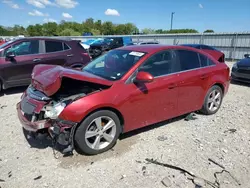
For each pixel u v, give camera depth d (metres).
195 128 4.18
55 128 2.95
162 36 25.84
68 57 7.14
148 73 3.32
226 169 2.96
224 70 4.90
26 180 2.70
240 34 19.34
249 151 3.41
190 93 4.23
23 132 3.93
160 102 3.77
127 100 3.34
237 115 4.90
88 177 2.76
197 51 4.48
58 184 2.64
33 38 6.72
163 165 3.00
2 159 3.12
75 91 3.33
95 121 3.14
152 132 3.98
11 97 6.25
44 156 3.20
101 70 3.86
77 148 3.28
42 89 3.15
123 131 3.49
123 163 3.05
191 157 3.21
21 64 6.43
